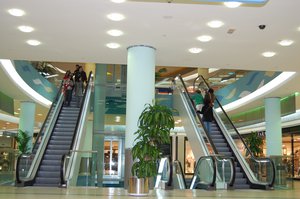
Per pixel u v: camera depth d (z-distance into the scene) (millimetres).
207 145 11562
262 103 17922
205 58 10617
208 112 13188
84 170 11031
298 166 19547
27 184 9766
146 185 7910
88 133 19016
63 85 15445
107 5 7105
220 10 7238
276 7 7051
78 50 10055
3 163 11961
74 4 7094
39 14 7613
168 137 7949
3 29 8539
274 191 9773
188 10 7270
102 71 17469
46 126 12305
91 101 17078
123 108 19062
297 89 14438
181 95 15805
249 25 8008
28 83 15805
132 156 8320
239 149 12430
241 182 10805
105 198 7199
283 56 10281
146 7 7160
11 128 27359
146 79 9391
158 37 8883
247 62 11000
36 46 9773
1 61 11836
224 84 21406
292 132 19875
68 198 7043
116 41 9242
